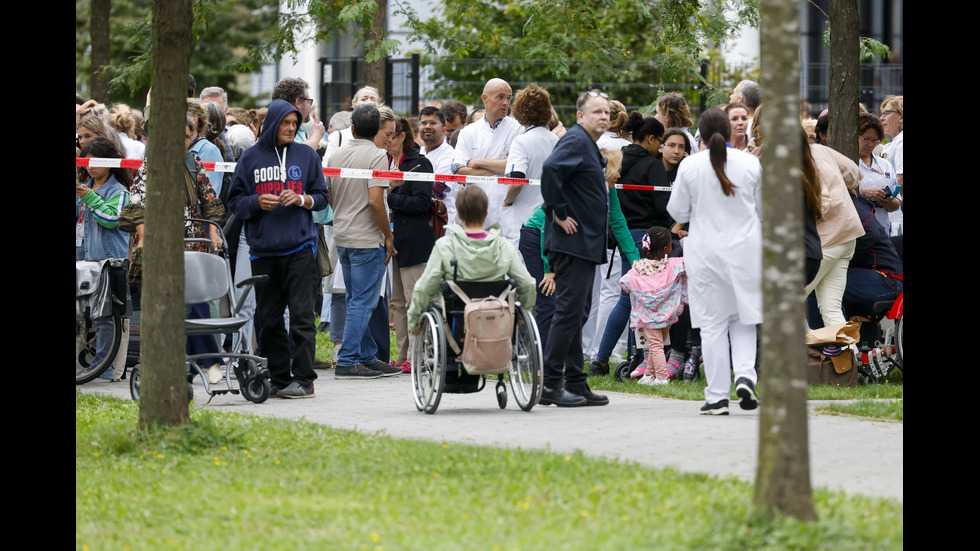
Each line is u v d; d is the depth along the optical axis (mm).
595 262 25375
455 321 24812
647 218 30969
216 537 14875
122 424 22047
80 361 30531
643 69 57875
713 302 24016
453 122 38438
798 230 14148
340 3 49031
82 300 29453
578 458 18578
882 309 28688
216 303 28906
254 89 95062
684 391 27422
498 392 25547
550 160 24859
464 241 24391
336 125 36281
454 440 21094
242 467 19078
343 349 31609
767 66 14227
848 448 20016
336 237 31062
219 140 31562
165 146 20984
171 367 21125
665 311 29047
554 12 45844
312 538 14672
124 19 94625
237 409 25625
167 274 21125
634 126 31219
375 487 17359
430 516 15469
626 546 13539
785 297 14102
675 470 17828
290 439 21156
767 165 14203
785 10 14125
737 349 24266
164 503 16688
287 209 27109
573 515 15188
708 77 53375
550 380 25688
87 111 33719
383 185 30516
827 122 31266
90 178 31609
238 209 27078
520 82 59375
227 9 94625
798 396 14102
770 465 14172
